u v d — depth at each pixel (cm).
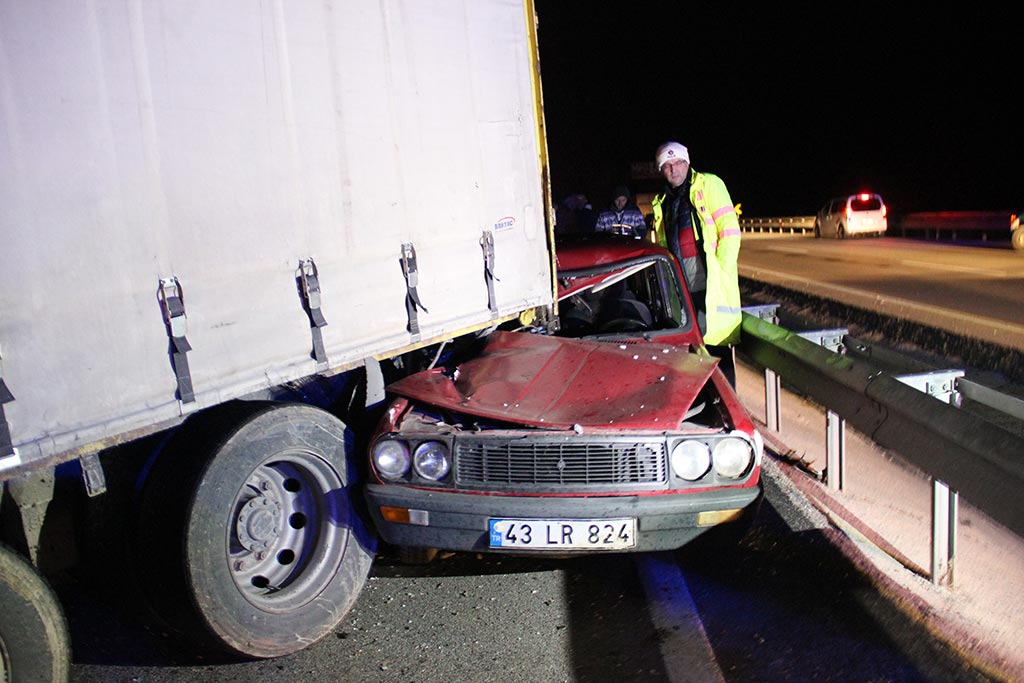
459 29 441
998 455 332
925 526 479
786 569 425
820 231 2919
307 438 373
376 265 392
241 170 330
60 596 410
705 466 379
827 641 361
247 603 348
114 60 288
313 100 360
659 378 423
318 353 363
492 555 461
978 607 386
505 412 390
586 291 566
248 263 334
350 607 388
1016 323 1057
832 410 506
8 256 261
